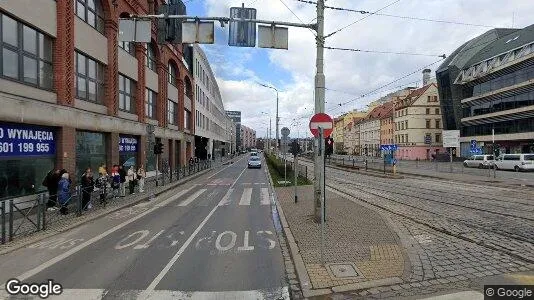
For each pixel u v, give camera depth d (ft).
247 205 52.31
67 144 54.13
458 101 211.82
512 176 101.86
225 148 360.69
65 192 43.62
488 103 186.60
